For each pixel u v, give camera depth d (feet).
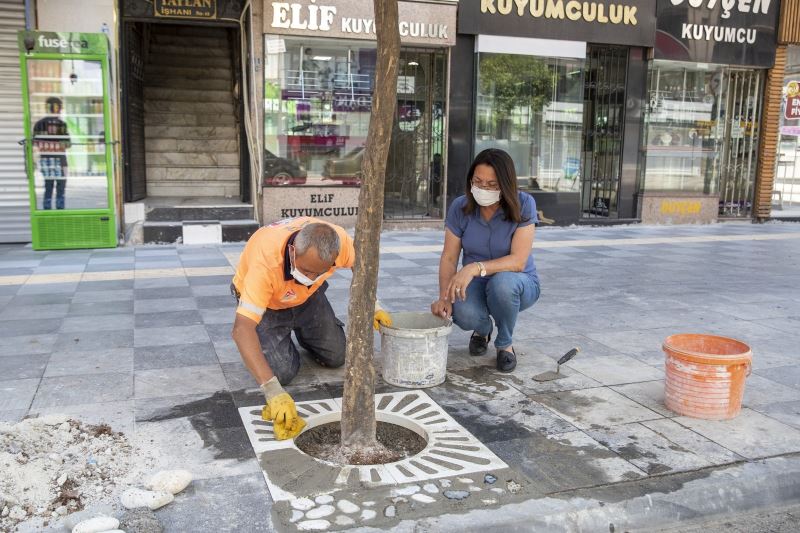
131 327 16.21
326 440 10.66
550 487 8.95
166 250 27.30
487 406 11.69
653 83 36.68
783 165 42.29
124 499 8.20
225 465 9.39
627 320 17.52
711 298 20.17
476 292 13.67
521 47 33.58
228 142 35.88
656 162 37.47
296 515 8.17
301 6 29.96
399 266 24.56
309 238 9.66
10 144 27.73
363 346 9.66
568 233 34.30
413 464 9.50
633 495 8.78
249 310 9.87
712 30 36.47
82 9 27.09
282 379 12.32
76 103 25.88
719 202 39.99
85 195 26.76
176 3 28.71
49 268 23.22
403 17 31.35
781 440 10.45
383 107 8.70
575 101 35.32
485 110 34.01
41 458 9.02
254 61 29.94
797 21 37.63
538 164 35.47
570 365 13.91
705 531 8.66
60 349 14.46
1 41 26.99
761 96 39.14
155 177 34.53
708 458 9.82
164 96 36.70
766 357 14.60
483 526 8.03
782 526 8.82
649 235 33.88
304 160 31.40
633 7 34.88
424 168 34.37
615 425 10.94
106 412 11.12
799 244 31.55
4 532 7.67
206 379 12.76
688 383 11.19
